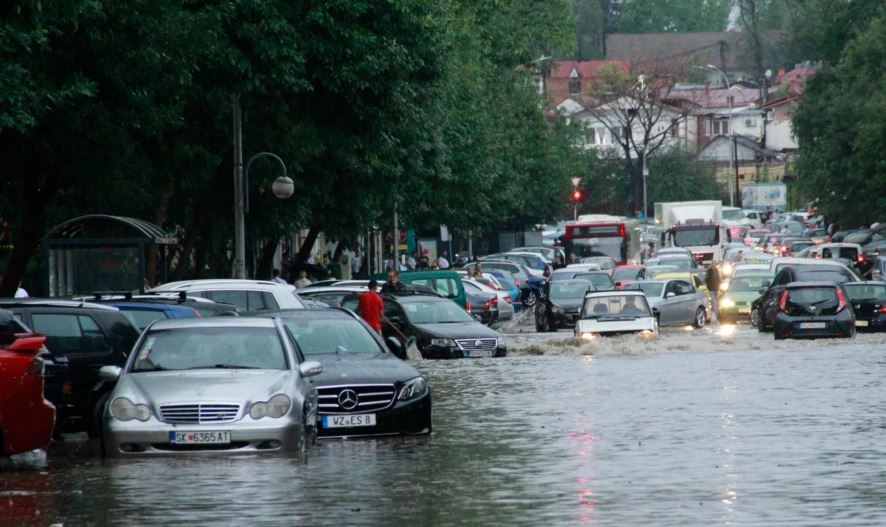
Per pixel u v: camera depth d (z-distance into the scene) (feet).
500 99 596.70
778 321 317.42
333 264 476.13
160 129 231.09
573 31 652.89
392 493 105.81
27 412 121.08
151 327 137.49
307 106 279.49
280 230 340.39
